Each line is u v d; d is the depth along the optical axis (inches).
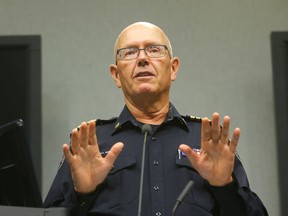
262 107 169.2
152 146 114.6
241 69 171.5
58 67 172.4
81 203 105.0
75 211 105.1
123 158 112.9
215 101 169.2
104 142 117.0
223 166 103.0
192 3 175.9
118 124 118.4
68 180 111.9
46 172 165.2
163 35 123.0
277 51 167.3
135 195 108.7
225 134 102.1
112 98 169.9
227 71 171.3
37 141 163.5
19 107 167.6
